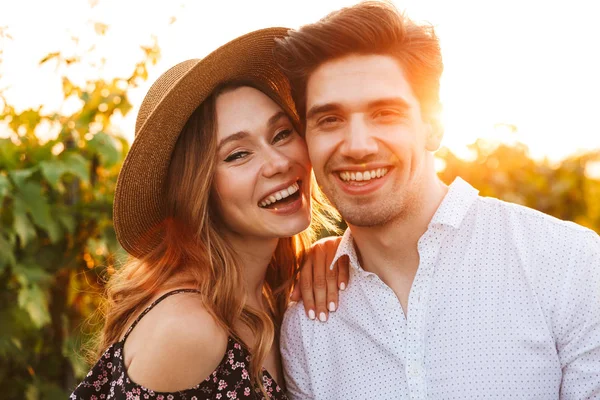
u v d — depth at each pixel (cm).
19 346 359
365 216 233
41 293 358
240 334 252
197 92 250
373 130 228
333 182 235
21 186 355
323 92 231
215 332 234
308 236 292
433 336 235
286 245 285
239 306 250
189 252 253
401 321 239
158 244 281
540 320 227
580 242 229
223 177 253
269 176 251
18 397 366
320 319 254
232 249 258
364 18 229
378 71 228
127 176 257
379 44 228
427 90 235
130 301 250
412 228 239
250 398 238
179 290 243
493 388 228
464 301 235
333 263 250
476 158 541
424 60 232
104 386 247
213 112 254
